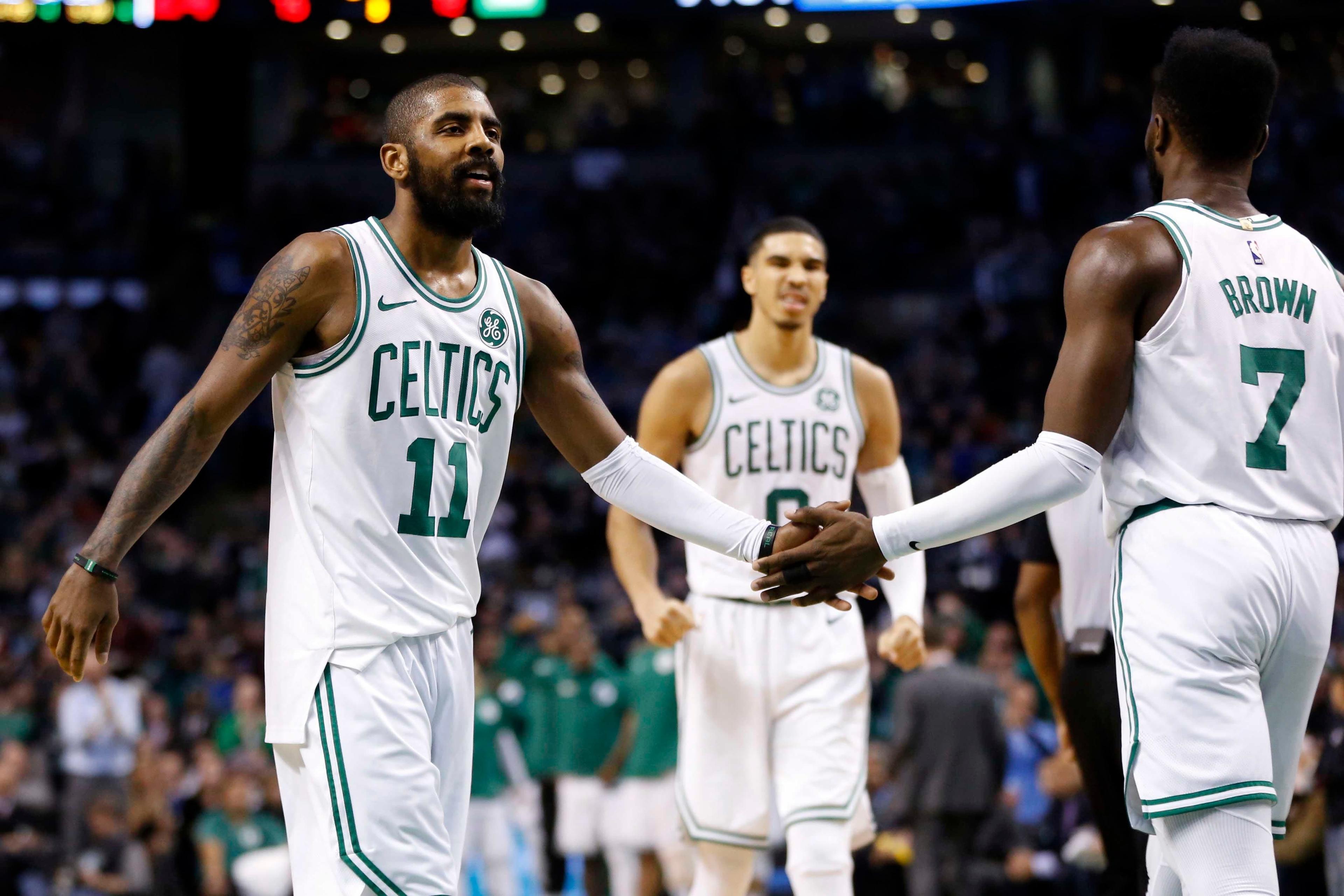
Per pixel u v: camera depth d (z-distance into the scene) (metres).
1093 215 28.41
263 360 4.27
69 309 28.31
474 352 4.48
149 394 26.28
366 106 34.62
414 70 34.75
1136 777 4.26
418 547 4.36
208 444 4.29
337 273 4.33
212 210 31.38
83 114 32.28
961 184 29.50
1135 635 4.31
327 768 4.16
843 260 28.67
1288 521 4.32
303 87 33.78
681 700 6.62
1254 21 29.06
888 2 25.70
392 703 4.22
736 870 6.51
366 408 4.32
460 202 4.39
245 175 31.42
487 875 13.42
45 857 12.32
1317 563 4.32
